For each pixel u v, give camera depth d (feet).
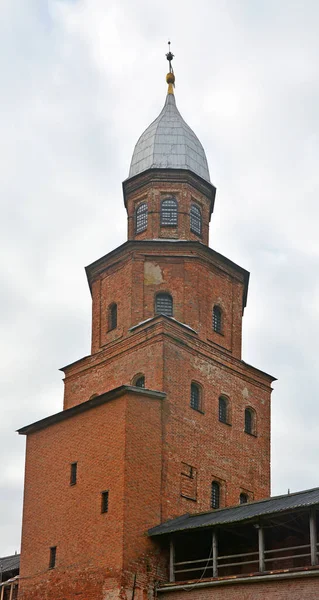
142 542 110.52
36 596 118.01
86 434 121.08
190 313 131.64
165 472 117.80
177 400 123.54
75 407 123.34
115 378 130.00
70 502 119.24
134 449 114.73
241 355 138.92
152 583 109.19
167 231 139.13
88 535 114.01
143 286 133.08
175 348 125.90
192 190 143.13
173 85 157.58
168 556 112.47
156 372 123.13
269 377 142.41
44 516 122.83
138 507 112.06
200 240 142.00
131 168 148.15
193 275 133.90
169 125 148.97
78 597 111.45
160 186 141.69
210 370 131.23
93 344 137.69
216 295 137.39
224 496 126.11
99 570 110.01
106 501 113.91
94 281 141.59
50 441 127.24
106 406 119.34
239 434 133.08
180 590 106.52
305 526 105.50
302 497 101.91
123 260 136.36
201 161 147.64
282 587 95.09
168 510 115.96
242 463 131.54
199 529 105.60
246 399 136.77
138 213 143.43
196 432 125.08
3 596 138.72
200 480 122.93
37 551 121.39
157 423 119.24
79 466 120.26
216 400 130.72
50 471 124.98
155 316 127.44
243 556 107.24
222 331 136.87
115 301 136.15
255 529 107.65
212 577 103.19
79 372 137.39
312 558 93.04
